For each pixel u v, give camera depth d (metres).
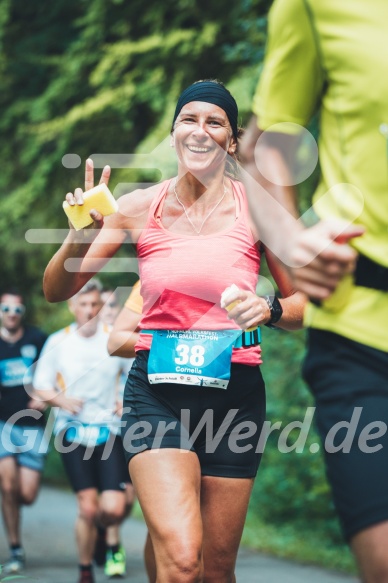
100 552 16.34
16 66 31.62
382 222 5.12
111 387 14.45
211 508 7.81
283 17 5.18
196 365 7.79
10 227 32.41
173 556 7.06
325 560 16.97
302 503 19.55
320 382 5.26
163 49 25.62
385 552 4.91
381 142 5.05
